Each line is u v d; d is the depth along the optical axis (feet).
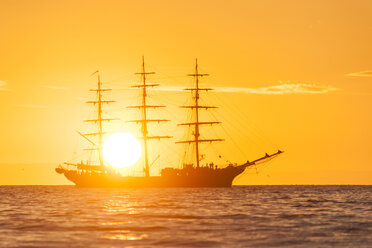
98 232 507.71
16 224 570.87
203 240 462.60
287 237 480.23
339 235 492.13
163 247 430.61
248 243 449.06
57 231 515.09
